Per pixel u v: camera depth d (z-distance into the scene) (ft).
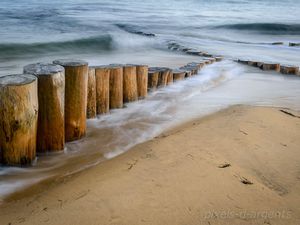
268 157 11.26
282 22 89.25
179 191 8.66
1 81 10.46
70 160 12.12
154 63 36.55
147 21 90.07
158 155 11.14
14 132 10.71
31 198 9.26
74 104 13.14
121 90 17.57
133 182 9.14
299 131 14.03
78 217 7.54
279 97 22.21
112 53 44.62
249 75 30.25
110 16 98.43
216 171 9.89
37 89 11.30
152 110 18.48
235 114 16.33
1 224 7.61
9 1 136.46
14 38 49.26
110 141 14.06
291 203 8.48
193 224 7.32
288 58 42.29
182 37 63.93
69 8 119.03
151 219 7.45
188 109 19.01
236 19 102.22
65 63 12.96
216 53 45.62
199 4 187.42
